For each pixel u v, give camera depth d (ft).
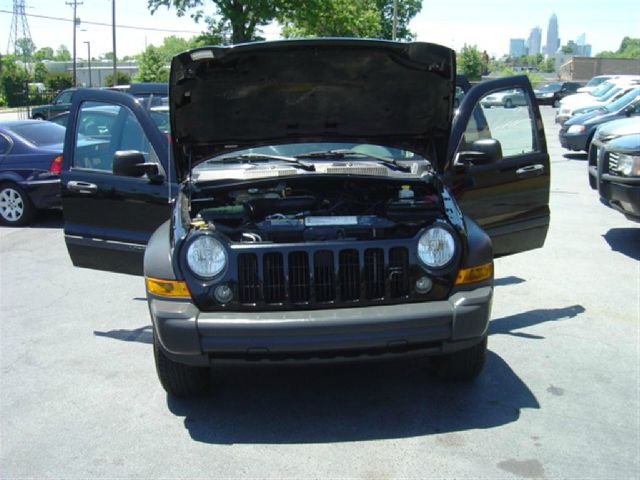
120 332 17.74
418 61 13.67
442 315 11.62
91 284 22.33
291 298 11.84
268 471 10.93
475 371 13.48
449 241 12.11
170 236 12.78
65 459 11.48
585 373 14.30
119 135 17.89
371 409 12.98
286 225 12.68
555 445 11.46
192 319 11.51
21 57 286.25
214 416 12.92
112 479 10.82
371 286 11.94
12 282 22.71
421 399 13.30
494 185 17.02
